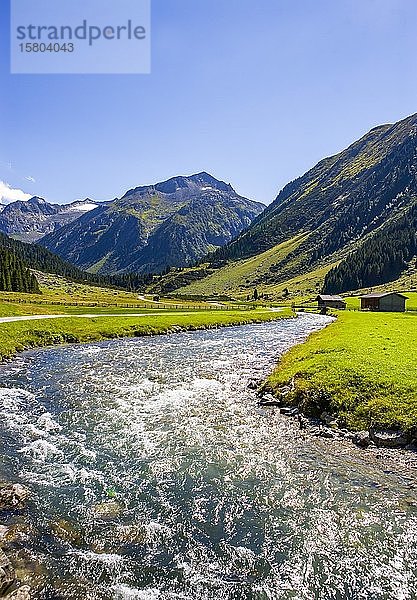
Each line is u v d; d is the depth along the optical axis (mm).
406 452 19719
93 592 11000
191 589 11266
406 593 11180
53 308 108312
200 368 40875
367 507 15242
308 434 22438
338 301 172375
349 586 11445
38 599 10586
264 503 15547
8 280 164500
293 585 11469
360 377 26547
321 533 13695
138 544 13094
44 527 13805
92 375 37406
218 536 13547
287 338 68875
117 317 85625
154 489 16516
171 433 22547
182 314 107438
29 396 29844
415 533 13680
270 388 30484
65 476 17484
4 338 54062
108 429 23094
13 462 18688
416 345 38406
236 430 23047
